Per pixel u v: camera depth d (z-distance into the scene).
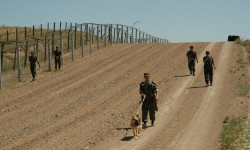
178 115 14.19
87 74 24.23
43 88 21.02
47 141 12.04
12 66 32.56
